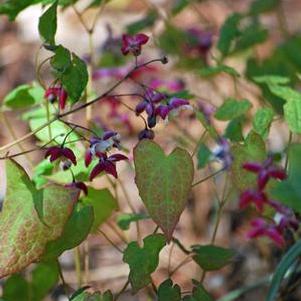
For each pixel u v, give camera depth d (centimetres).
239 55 95
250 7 95
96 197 69
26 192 61
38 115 73
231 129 73
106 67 90
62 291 87
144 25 92
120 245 94
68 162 64
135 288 62
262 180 61
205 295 64
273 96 81
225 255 67
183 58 94
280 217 67
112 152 85
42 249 60
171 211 60
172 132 94
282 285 76
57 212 60
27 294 73
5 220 60
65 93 65
